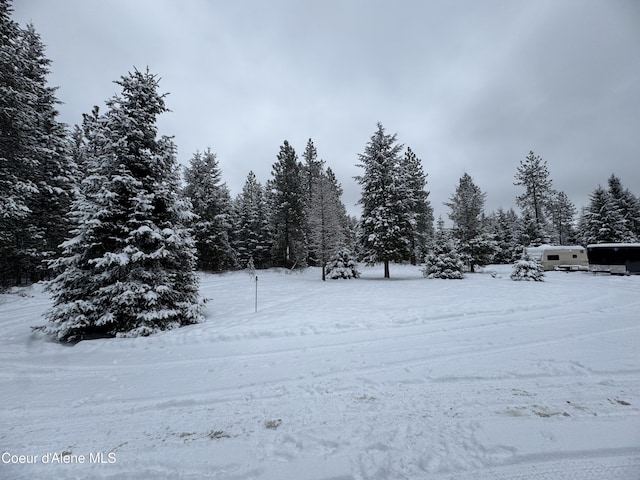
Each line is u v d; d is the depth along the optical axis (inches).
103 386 195.8
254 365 219.5
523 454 107.9
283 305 472.7
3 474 112.4
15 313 450.0
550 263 1063.6
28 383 204.8
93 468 114.1
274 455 114.6
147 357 254.7
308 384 179.3
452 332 277.9
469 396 153.8
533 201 1427.2
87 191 350.3
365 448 115.6
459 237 1184.8
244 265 1272.1
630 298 434.6
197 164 1127.6
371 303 456.4
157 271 352.8
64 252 328.8
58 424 148.7
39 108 755.4
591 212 1462.8
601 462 103.2
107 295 323.6
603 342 231.3
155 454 120.4
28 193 619.2
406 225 948.6
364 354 228.2
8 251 661.9
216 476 105.0
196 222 1062.4
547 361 195.3
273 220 1238.3
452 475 99.9
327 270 1040.8
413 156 1392.7
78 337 320.2
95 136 352.8
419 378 179.2
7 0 542.9
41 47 774.5
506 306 378.6
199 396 172.6
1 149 569.6
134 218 346.9
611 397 146.6
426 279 893.8
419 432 124.0
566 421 127.3
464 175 1208.8
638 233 1513.3
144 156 367.2
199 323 361.4
